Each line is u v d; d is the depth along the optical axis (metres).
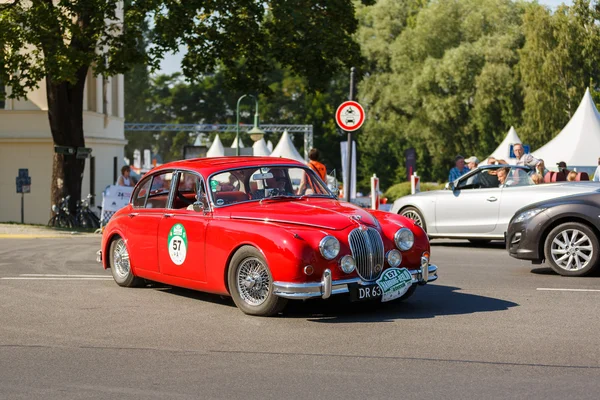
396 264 9.79
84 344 8.30
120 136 45.22
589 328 8.74
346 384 6.68
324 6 29.00
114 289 11.97
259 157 11.09
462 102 65.38
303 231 9.34
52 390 6.61
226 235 9.93
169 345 8.21
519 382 6.68
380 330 8.82
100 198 41.06
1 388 6.69
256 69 29.95
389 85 70.56
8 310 10.29
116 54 27.00
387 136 73.94
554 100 59.38
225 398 6.32
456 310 9.93
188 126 81.38
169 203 11.07
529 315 9.52
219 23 28.52
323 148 103.44
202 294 11.43
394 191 62.47
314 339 8.41
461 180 18.25
